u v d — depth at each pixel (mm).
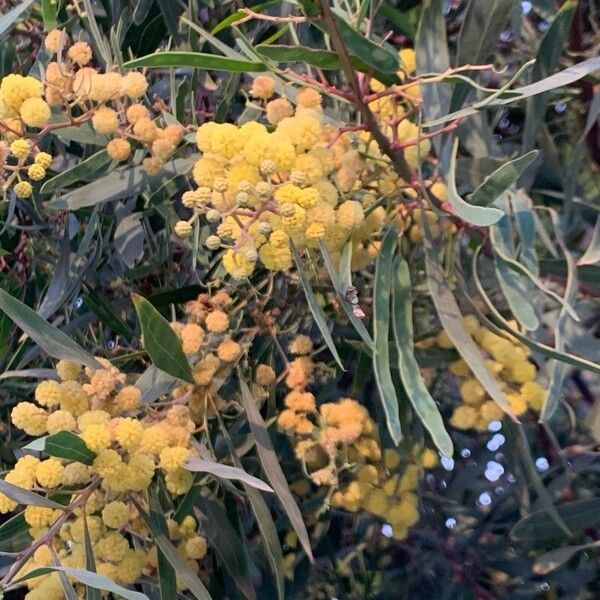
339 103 457
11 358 529
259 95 399
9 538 399
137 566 389
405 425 475
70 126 413
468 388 429
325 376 509
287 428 427
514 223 439
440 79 374
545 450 564
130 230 483
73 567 381
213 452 429
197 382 407
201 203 360
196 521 464
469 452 659
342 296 373
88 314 514
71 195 439
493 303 472
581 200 479
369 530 603
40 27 534
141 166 445
